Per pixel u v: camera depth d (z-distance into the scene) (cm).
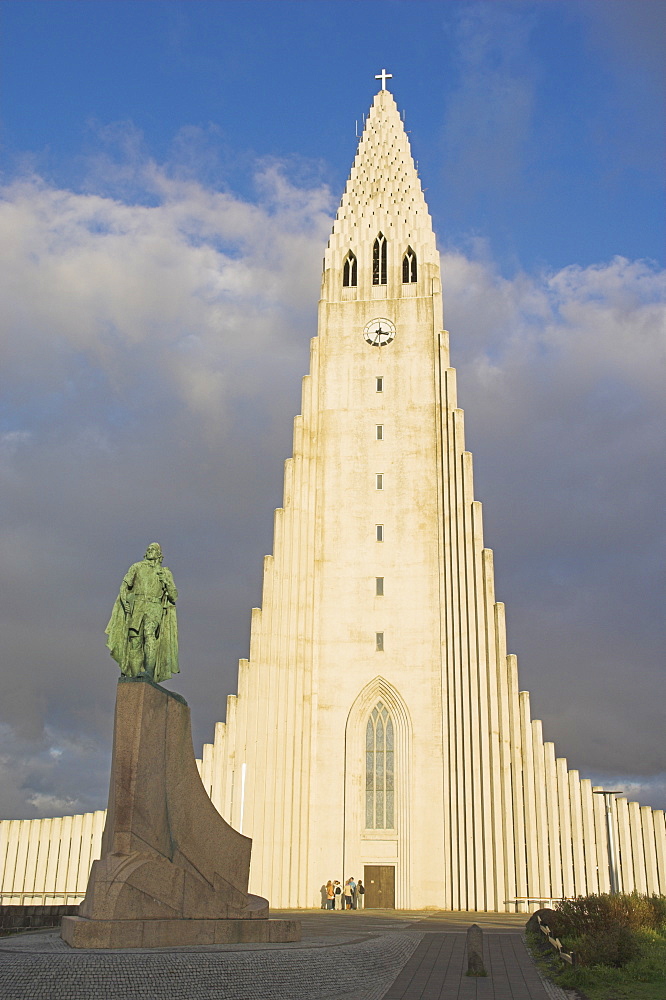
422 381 6762
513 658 5841
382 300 7025
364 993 2147
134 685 2409
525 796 5597
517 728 5694
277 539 6294
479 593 6009
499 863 5453
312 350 6919
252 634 5991
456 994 2144
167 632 2633
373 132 7788
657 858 5531
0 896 6106
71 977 1780
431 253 7144
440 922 4275
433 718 5975
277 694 5962
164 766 2402
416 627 6178
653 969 2436
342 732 6031
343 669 6153
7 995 1720
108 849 2375
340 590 6322
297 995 1997
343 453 6644
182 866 2353
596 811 5612
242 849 2508
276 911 5241
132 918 2184
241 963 1998
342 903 5550
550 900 5369
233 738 5741
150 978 1822
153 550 2667
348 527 6456
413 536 6378
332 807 5888
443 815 5769
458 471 6344
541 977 2414
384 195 7419
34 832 6253
